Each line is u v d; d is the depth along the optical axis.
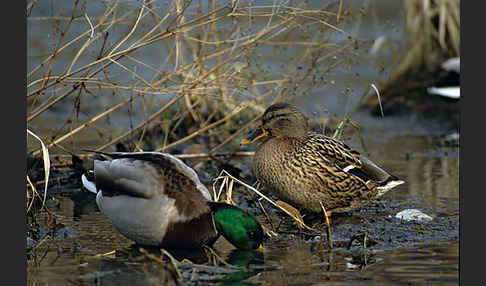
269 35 13.20
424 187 12.22
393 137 17.11
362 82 19.16
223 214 9.03
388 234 9.59
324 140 11.02
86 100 18.89
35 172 12.62
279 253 8.80
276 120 11.02
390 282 7.52
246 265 8.30
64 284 7.59
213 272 8.02
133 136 15.34
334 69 13.92
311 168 10.52
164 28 13.39
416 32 20.09
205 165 13.80
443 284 7.43
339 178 10.59
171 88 12.27
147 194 8.84
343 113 18.33
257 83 13.08
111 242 9.34
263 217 10.69
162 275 7.91
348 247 8.96
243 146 15.40
